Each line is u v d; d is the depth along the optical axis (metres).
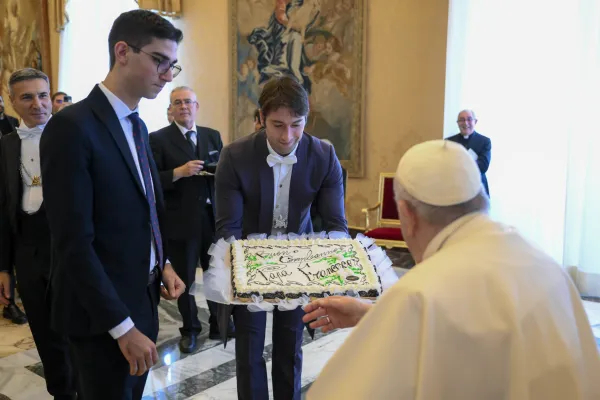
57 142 1.63
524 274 1.10
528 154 5.93
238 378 2.34
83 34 9.46
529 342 1.03
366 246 2.21
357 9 6.93
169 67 1.79
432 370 0.99
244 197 2.43
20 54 10.45
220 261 2.11
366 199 7.14
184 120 4.13
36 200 2.63
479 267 1.09
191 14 8.62
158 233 1.99
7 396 3.20
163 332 4.28
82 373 1.82
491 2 6.06
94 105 1.74
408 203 1.22
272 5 7.71
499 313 1.03
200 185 4.03
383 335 1.04
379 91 6.91
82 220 1.64
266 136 2.41
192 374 3.49
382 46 6.84
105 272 1.74
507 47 6.00
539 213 5.89
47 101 2.75
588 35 5.28
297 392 2.44
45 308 2.66
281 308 1.82
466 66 6.26
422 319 1.02
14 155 2.67
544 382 1.01
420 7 6.49
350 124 7.15
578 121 5.38
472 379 1.00
